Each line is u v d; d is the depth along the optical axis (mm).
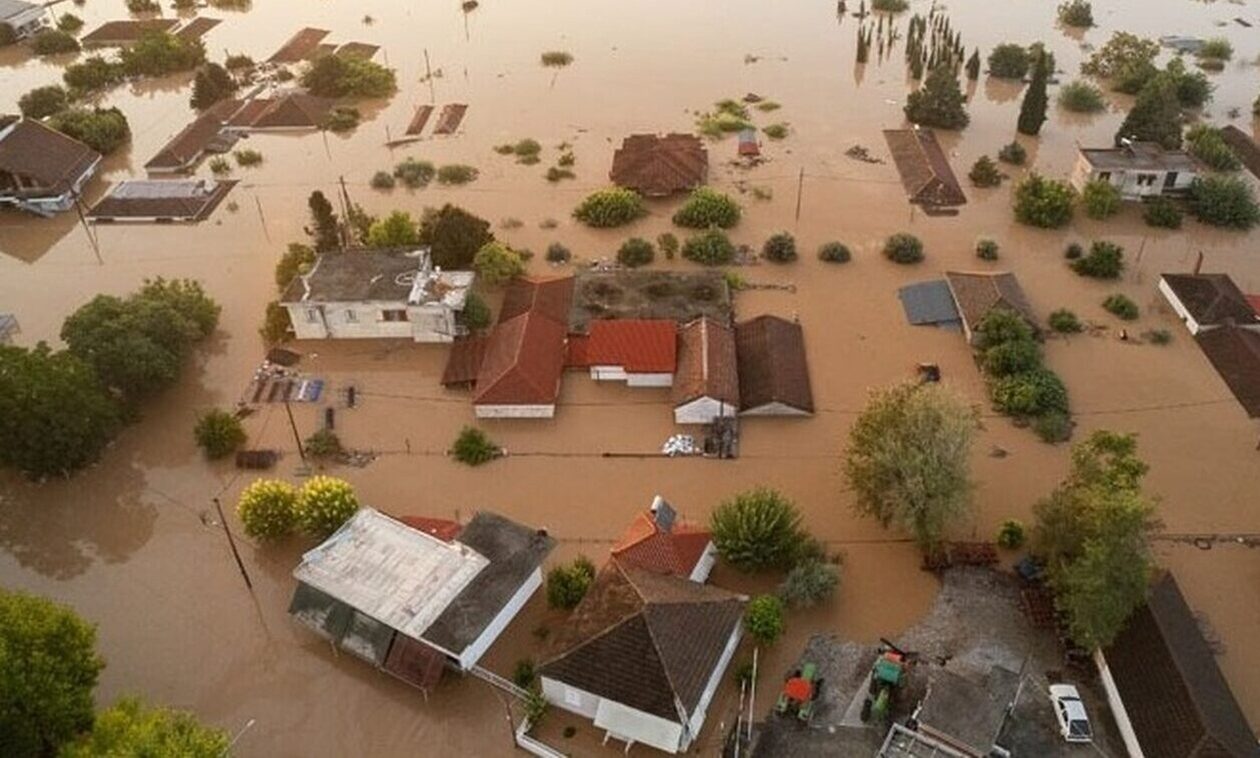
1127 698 45594
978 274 76938
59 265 85125
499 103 113125
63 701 42188
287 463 63375
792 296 78062
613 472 61844
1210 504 58344
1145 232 86938
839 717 47281
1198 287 74688
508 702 48781
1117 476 49438
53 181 92812
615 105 112062
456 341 72500
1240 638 50594
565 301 75375
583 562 53781
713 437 63469
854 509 58312
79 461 61750
